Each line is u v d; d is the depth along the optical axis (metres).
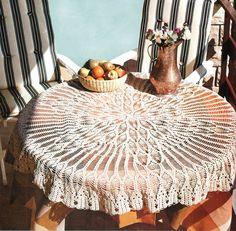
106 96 2.52
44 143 2.10
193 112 2.36
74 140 2.12
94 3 3.58
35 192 2.53
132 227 2.67
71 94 2.55
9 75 3.20
